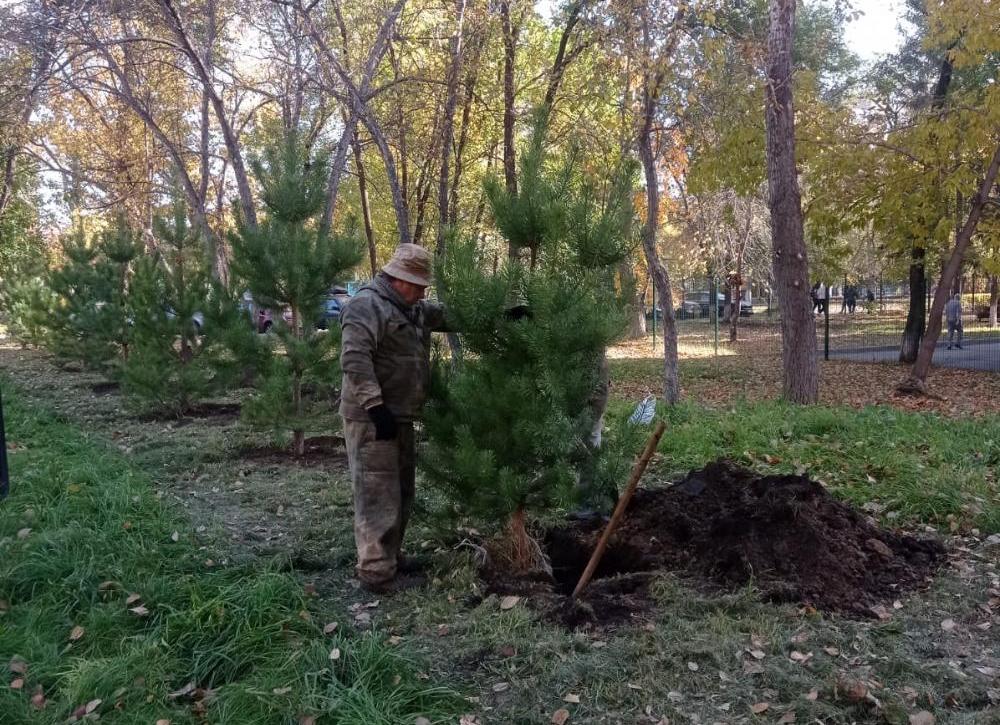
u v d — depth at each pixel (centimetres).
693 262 3131
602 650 391
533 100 1520
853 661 376
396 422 478
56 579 466
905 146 1439
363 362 448
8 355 2134
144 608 430
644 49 1049
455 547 515
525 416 452
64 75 1368
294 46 1378
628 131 1141
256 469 796
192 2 1388
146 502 614
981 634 407
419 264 470
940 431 843
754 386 1570
